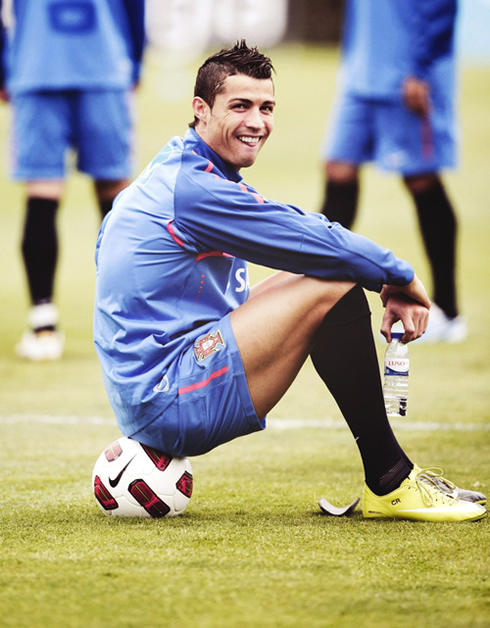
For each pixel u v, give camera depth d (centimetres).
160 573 666
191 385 809
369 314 819
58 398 1548
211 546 737
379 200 3647
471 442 1216
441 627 572
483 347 1917
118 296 820
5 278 2773
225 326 812
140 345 813
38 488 983
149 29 5825
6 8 1897
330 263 801
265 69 825
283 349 807
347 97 2048
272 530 792
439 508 835
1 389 1616
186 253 817
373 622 578
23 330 2164
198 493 963
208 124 838
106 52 1903
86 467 1098
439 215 1986
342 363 812
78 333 2114
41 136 1891
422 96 1948
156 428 819
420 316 855
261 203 806
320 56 7644
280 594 624
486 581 651
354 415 824
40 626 571
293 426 1357
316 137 4791
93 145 1928
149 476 837
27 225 1889
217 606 602
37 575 661
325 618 584
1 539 761
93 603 607
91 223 3481
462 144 4578
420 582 648
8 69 1927
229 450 1205
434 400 1485
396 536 771
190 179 810
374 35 1984
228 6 5878
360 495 952
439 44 1947
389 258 817
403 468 841
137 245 813
